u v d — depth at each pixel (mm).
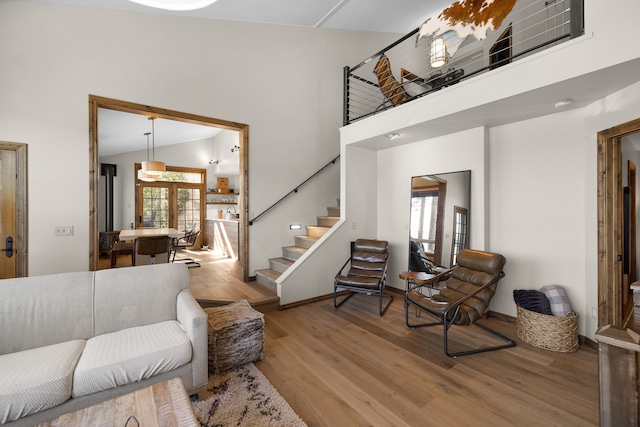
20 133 2914
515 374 2295
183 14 3863
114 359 1729
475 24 2670
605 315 2545
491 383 2180
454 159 3762
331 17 4777
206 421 1786
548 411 1869
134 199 7715
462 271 3145
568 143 2900
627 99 2326
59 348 1880
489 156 3512
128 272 2373
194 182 8656
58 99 3082
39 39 3000
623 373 1123
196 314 2025
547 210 3049
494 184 3465
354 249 4445
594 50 2059
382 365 2443
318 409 1912
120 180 7547
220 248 7664
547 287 2928
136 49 3529
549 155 3031
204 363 1998
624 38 1924
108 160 7426
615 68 2014
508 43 4418
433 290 4016
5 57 2852
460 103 2920
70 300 2113
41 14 3014
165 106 3730
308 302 4062
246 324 2436
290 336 3006
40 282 2092
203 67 4031
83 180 3197
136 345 1893
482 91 2738
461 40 2785
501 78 2598
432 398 2014
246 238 4457
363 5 4531
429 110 3223
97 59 3293
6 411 1425
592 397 2002
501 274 2885
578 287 2842
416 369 2381
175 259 6309
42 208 3006
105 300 2213
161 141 7430
